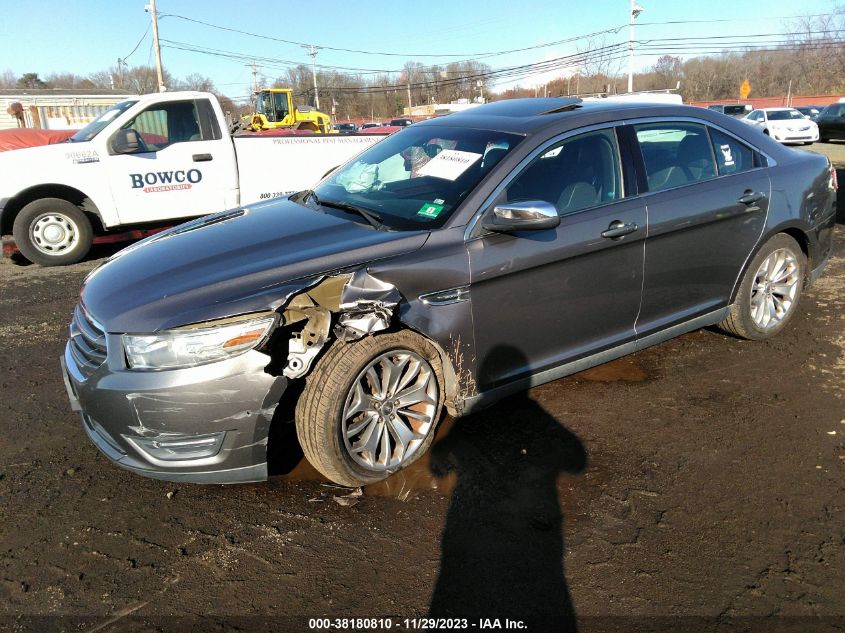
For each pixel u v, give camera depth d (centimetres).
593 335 360
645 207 361
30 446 338
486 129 365
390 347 290
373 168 392
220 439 268
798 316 511
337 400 277
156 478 275
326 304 277
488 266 310
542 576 246
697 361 432
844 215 952
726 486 299
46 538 267
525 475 310
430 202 330
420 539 267
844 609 230
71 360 299
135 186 758
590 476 308
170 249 323
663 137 386
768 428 348
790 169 437
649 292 374
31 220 730
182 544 265
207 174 792
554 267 331
